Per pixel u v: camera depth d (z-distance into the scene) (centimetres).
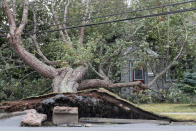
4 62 1253
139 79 1515
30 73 1210
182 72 1356
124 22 1272
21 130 498
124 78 1461
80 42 1209
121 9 1323
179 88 1152
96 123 611
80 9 1365
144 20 1225
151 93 1336
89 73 1304
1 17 1398
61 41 1174
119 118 627
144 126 563
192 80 1104
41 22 1418
